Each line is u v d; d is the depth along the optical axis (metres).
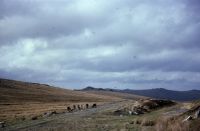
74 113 67.00
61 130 37.00
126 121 40.28
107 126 35.88
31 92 195.50
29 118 63.41
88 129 35.00
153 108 56.88
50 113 73.44
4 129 45.91
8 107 113.38
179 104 56.50
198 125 24.50
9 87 197.88
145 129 29.53
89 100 184.88
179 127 24.70
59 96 197.25
